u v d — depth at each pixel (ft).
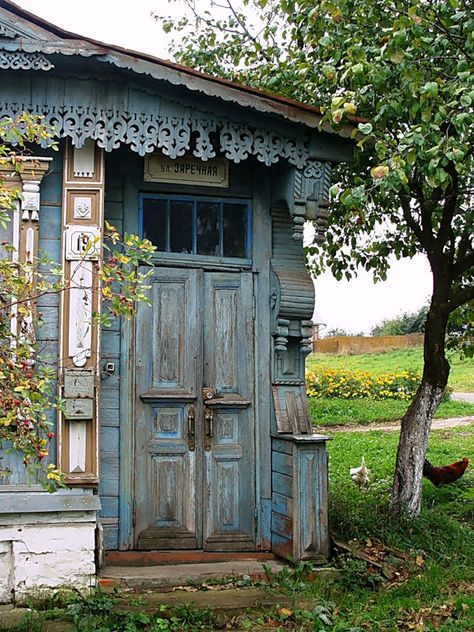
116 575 20.72
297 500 21.79
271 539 23.13
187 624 18.19
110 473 22.26
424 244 27.12
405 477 26.61
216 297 23.57
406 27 20.30
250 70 33.27
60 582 19.52
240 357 23.53
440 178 19.54
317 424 57.67
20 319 14.90
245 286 23.76
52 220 21.08
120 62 20.25
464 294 26.63
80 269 20.65
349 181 28.32
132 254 15.23
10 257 17.85
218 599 19.65
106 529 22.04
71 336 20.49
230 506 23.07
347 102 20.95
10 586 19.33
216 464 23.08
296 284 23.39
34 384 13.84
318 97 28.60
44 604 19.02
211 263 23.56
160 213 23.44
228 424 23.34
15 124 16.15
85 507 19.71
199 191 23.65
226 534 22.94
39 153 21.18
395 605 19.51
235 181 23.97
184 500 22.75
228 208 24.03
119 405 22.45
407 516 25.66
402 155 20.75
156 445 22.68
